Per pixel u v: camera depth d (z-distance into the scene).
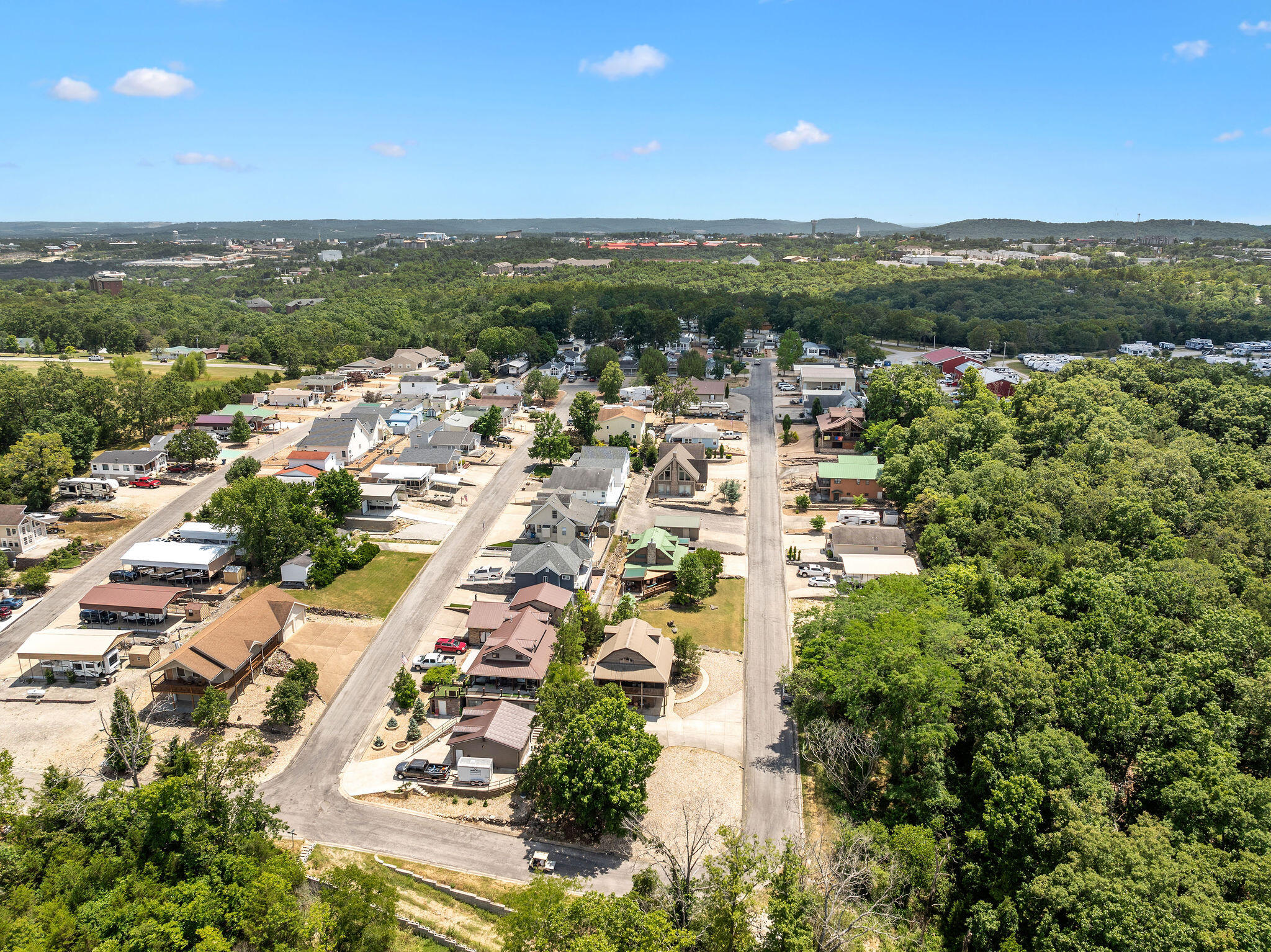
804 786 82.25
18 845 63.62
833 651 85.81
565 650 94.44
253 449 172.12
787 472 165.62
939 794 74.88
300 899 63.59
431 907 66.31
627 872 71.06
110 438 171.00
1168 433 162.88
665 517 139.00
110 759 79.12
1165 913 57.00
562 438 163.75
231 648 93.12
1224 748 75.06
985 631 89.44
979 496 127.75
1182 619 96.38
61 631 98.62
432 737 86.69
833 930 59.38
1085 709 79.25
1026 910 63.59
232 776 71.12
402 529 136.50
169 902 57.91
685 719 91.94
